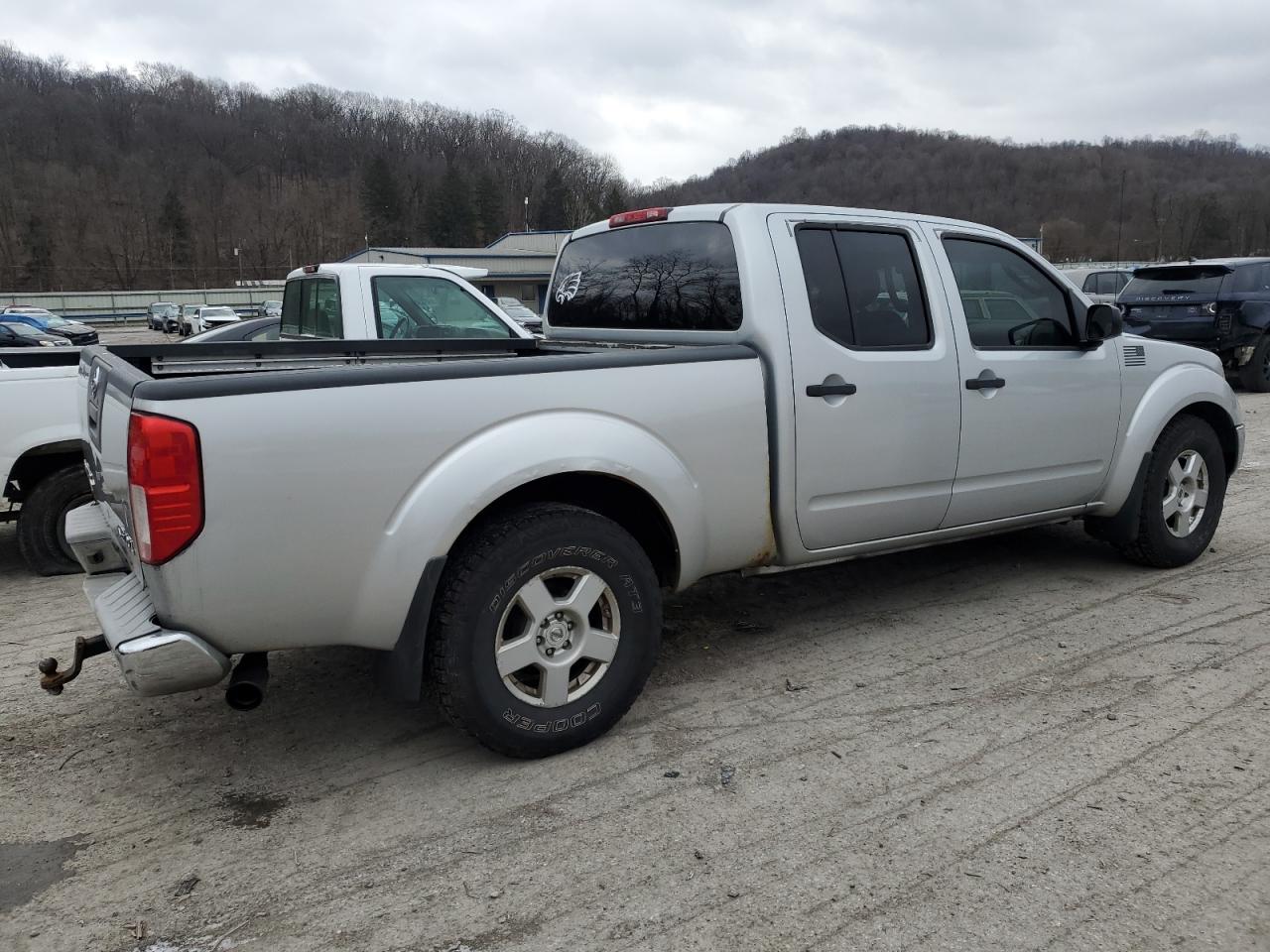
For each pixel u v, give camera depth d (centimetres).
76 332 4069
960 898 245
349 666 416
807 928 236
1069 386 446
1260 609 447
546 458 306
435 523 291
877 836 274
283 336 805
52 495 552
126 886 262
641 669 334
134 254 9794
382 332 678
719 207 382
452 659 298
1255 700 352
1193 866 256
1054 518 466
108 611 295
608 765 320
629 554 326
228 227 10800
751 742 333
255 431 268
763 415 359
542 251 6359
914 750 324
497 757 329
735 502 357
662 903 247
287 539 275
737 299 369
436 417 293
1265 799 287
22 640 457
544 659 315
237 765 329
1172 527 509
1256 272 1285
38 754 339
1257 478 744
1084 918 237
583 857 269
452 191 11375
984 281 431
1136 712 346
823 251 382
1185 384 493
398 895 254
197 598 268
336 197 12119
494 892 254
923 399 397
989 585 498
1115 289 1888
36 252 9200
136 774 324
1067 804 287
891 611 464
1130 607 457
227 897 255
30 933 243
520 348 501
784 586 506
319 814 295
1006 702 358
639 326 424
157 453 258
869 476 387
